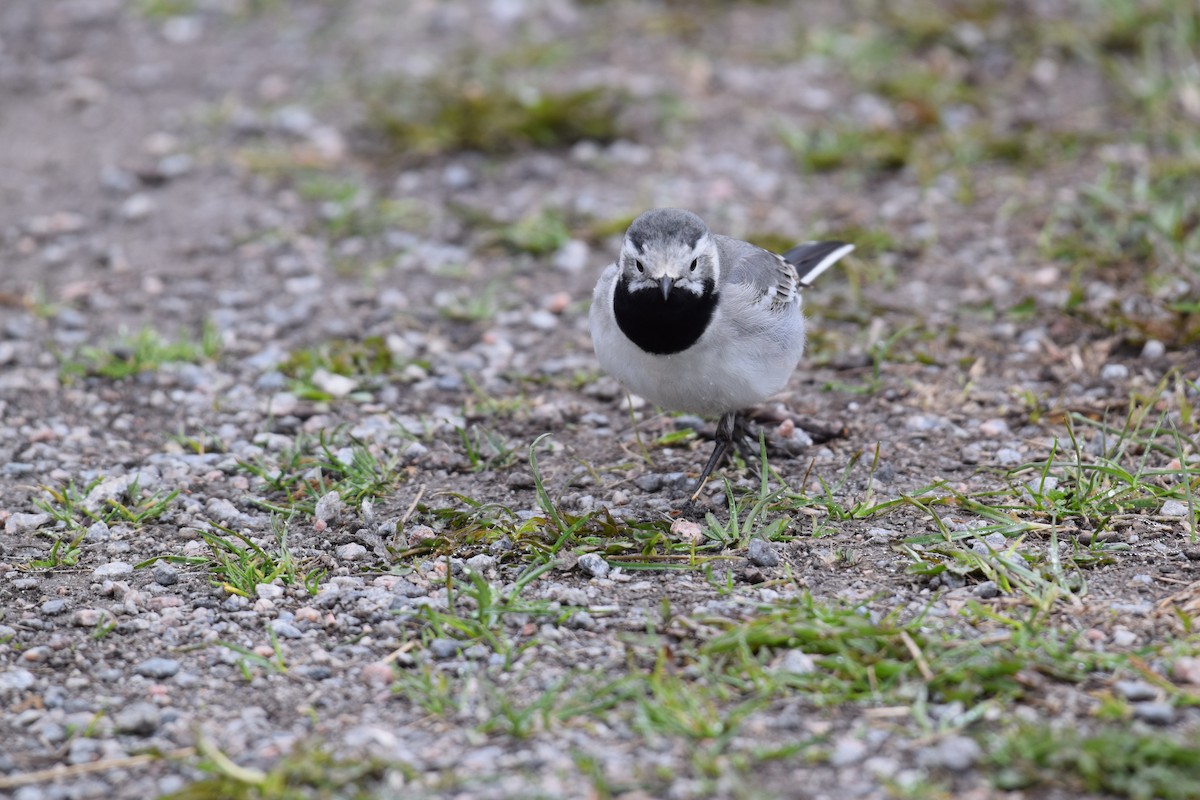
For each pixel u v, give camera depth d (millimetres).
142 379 13445
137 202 17391
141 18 23469
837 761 7531
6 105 20484
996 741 7602
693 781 7414
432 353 14031
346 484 11328
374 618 9414
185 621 9469
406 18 22750
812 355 13727
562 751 7750
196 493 11445
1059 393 12664
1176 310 13367
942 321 14133
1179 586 9320
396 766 7574
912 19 20750
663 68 20531
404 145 18438
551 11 22656
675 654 8625
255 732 8125
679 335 10234
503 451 11852
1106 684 8148
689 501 10969
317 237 16625
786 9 22203
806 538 10273
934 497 10695
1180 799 7062
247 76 21172
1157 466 11148
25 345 14188
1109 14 20547
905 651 8453
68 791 7633
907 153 17547
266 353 13945
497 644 8844
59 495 11234
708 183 17469
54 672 8883
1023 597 9203
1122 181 16609
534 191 17516
